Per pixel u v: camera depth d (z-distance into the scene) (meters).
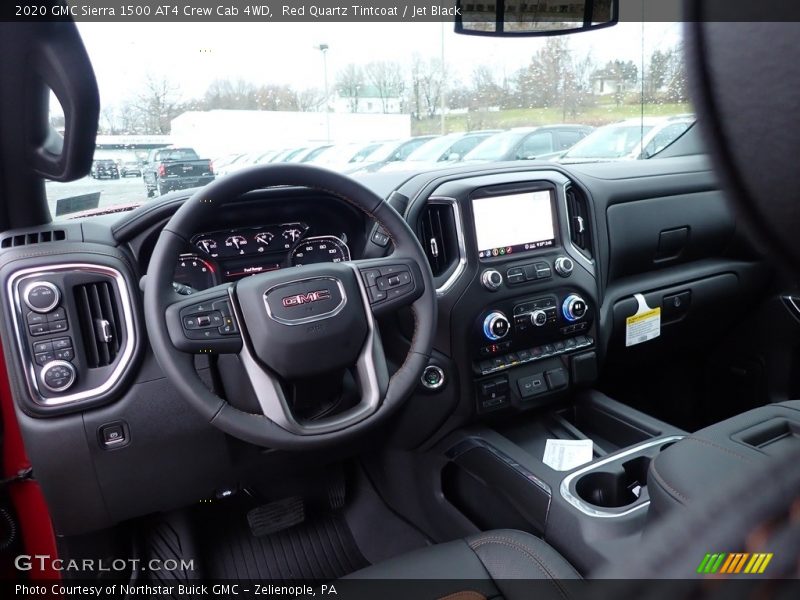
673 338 2.05
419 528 1.73
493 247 1.59
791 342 1.99
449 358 1.59
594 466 1.41
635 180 1.87
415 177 1.64
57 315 1.23
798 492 0.30
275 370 1.12
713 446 0.91
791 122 0.22
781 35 0.21
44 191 1.35
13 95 1.16
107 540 1.49
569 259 1.68
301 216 1.48
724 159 0.24
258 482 1.53
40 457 1.27
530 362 1.68
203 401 1.09
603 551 1.20
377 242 1.50
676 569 0.31
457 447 1.63
